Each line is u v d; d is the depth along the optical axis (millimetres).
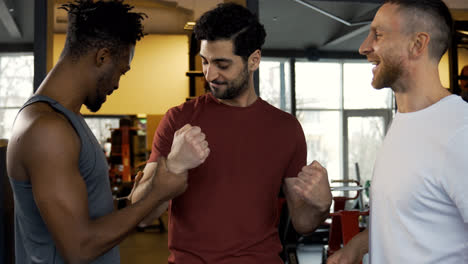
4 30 3377
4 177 2859
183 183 1211
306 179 1370
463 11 3934
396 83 1226
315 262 5203
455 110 1103
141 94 6488
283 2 6973
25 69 3576
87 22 1211
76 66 1227
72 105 1225
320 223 1541
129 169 7277
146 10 5320
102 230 1114
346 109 10375
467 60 4387
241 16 1367
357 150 10398
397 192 1167
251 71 1501
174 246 1457
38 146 1083
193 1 4887
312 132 10312
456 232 1097
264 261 1455
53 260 1187
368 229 1426
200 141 1176
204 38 1370
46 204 1069
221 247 1417
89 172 1221
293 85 10070
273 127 1537
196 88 5723
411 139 1165
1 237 2791
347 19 7129
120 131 7379
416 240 1141
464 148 1035
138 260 5395
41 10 2938
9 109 3650
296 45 9750
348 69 10375
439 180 1079
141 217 1181
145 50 6406
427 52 1173
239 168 1470
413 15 1167
